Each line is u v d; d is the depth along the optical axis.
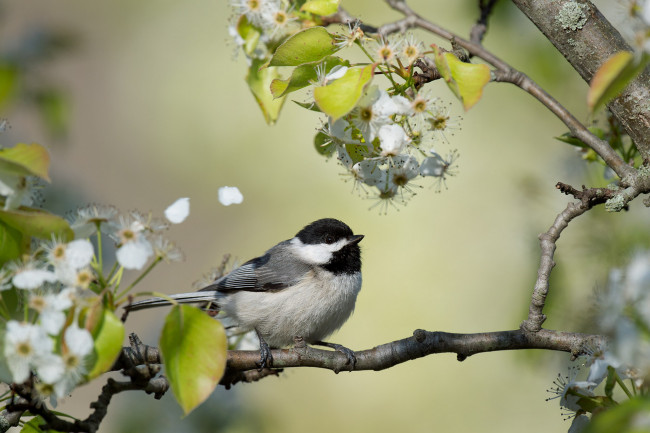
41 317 5.07
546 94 7.44
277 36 8.14
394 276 14.72
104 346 5.08
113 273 5.88
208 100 16.91
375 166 6.86
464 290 14.07
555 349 6.80
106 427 10.84
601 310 5.23
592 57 6.93
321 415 14.41
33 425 6.12
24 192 5.52
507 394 13.75
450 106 7.44
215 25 17.70
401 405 14.21
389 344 7.20
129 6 18.59
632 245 7.98
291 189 16.30
